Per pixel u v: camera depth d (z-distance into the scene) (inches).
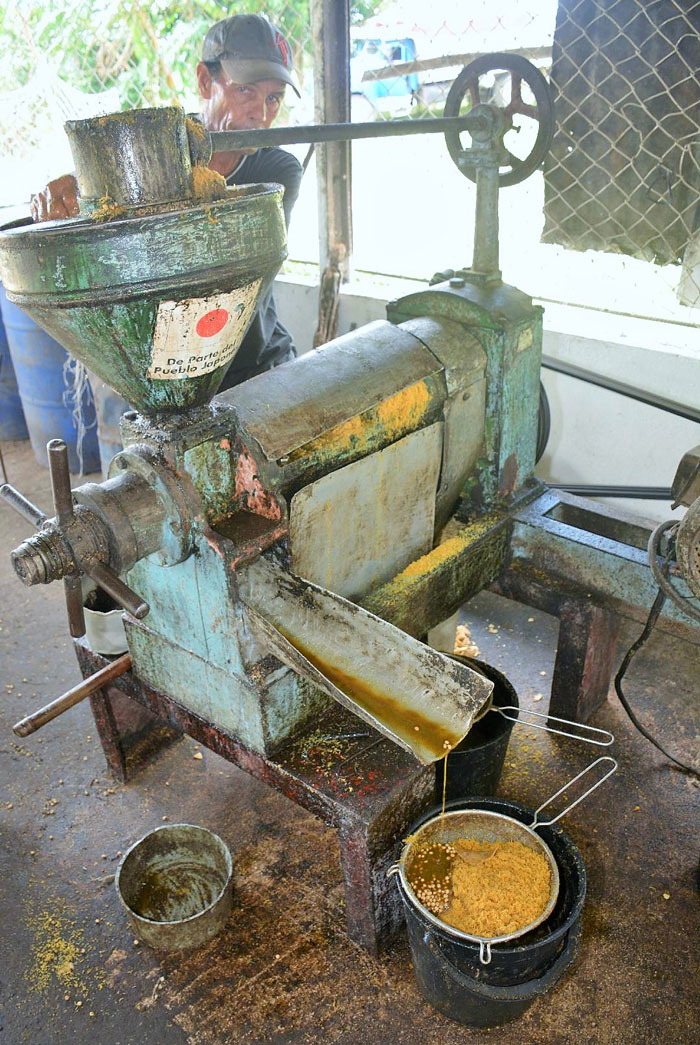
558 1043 61.0
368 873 61.6
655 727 88.6
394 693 58.0
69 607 55.2
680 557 64.3
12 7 156.1
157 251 45.0
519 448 85.4
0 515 138.6
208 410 57.9
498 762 75.2
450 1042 61.2
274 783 65.7
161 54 144.9
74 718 93.9
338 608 61.7
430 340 74.0
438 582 76.8
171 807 81.9
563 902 60.5
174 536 56.9
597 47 95.5
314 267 140.1
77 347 50.8
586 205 105.3
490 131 74.2
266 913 70.8
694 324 102.8
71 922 70.9
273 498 59.4
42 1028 63.1
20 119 164.9
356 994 64.5
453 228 122.3
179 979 66.0
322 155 122.3
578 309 111.3
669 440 103.4
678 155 95.7
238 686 63.3
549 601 84.0
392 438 69.0
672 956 66.2
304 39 126.3
